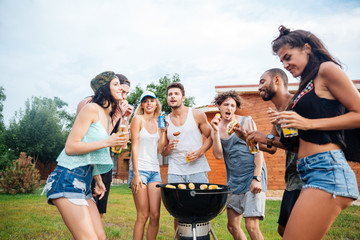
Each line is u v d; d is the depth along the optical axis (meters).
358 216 5.30
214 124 3.00
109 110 2.26
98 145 1.96
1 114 35.44
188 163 3.24
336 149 1.51
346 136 1.55
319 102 1.55
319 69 1.56
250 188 2.69
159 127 3.14
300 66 1.67
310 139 1.56
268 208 6.43
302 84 1.64
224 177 11.16
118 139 1.99
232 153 2.92
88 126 2.05
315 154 1.54
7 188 11.55
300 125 1.51
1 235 4.07
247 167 2.83
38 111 25.22
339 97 1.46
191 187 2.56
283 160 10.38
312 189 1.48
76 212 1.87
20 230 4.39
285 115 1.55
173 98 3.26
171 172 3.27
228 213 2.95
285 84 2.47
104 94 2.18
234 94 3.16
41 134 24.41
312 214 1.44
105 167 2.17
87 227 1.87
